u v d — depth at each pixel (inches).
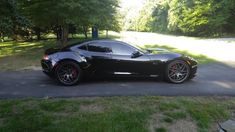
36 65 465.1
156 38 1216.8
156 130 186.1
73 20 594.9
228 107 228.5
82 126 185.2
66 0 568.1
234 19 1316.4
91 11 605.6
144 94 265.9
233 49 651.5
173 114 207.5
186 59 316.8
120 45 319.6
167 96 256.7
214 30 1334.9
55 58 313.0
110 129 181.5
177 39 1126.4
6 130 179.6
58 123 190.7
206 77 349.1
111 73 317.7
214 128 196.5
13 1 349.4
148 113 208.5
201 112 212.8
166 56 316.8
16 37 1002.7
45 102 234.5
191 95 261.4
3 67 454.3
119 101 237.3
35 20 629.3
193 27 1381.6
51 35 1219.2
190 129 191.2
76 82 313.1
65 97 259.1
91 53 316.2
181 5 1480.1
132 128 183.6
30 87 305.3
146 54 319.0
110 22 694.5
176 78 317.1
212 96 256.5
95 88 296.0
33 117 199.8
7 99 251.6
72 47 321.4
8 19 350.3
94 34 860.0
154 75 319.3
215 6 1257.4
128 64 315.6
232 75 358.9
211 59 504.7
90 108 220.5
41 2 582.6
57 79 313.1
